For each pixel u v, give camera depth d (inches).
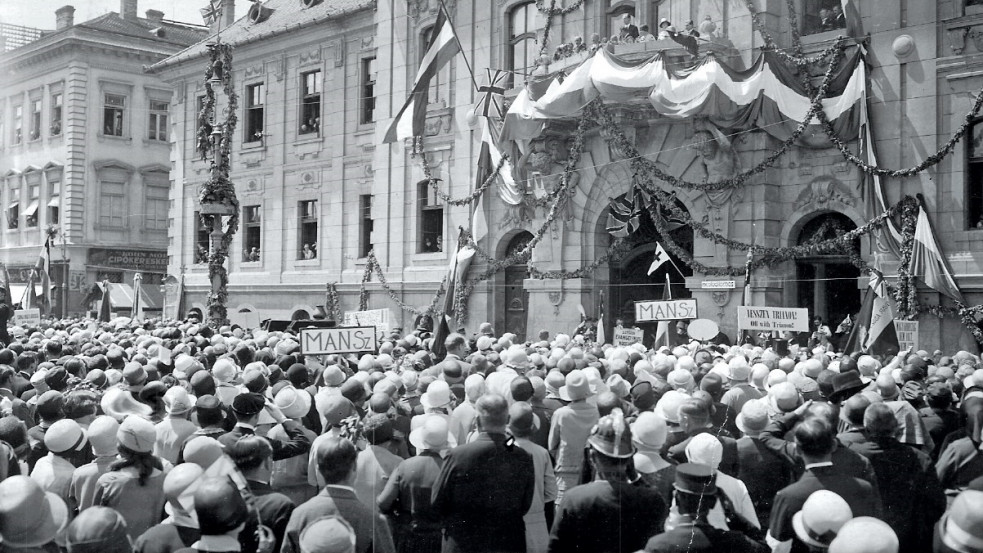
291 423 328.8
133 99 1888.5
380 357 490.9
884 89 845.2
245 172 1520.7
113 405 324.2
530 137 1024.2
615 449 235.6
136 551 210.1
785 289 901.2
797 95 860.0
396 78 1268.5
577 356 453.7
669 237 928.3
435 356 591.5
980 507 207.9
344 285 1342.3
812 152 887.1
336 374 377.7
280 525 248.2
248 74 1524.4
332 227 1381.6
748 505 245.6
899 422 320.5
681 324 863.7
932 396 345.4
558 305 1040.8
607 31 1022.4
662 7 975.0
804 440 248.5
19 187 1791.3
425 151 1220.5
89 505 269.6
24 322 1074.1
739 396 379.6
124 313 1765.5
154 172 1919.3
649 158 958.4
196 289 1590.8
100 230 1843.0
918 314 813.2
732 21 910.4
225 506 195.2
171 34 1978.3
